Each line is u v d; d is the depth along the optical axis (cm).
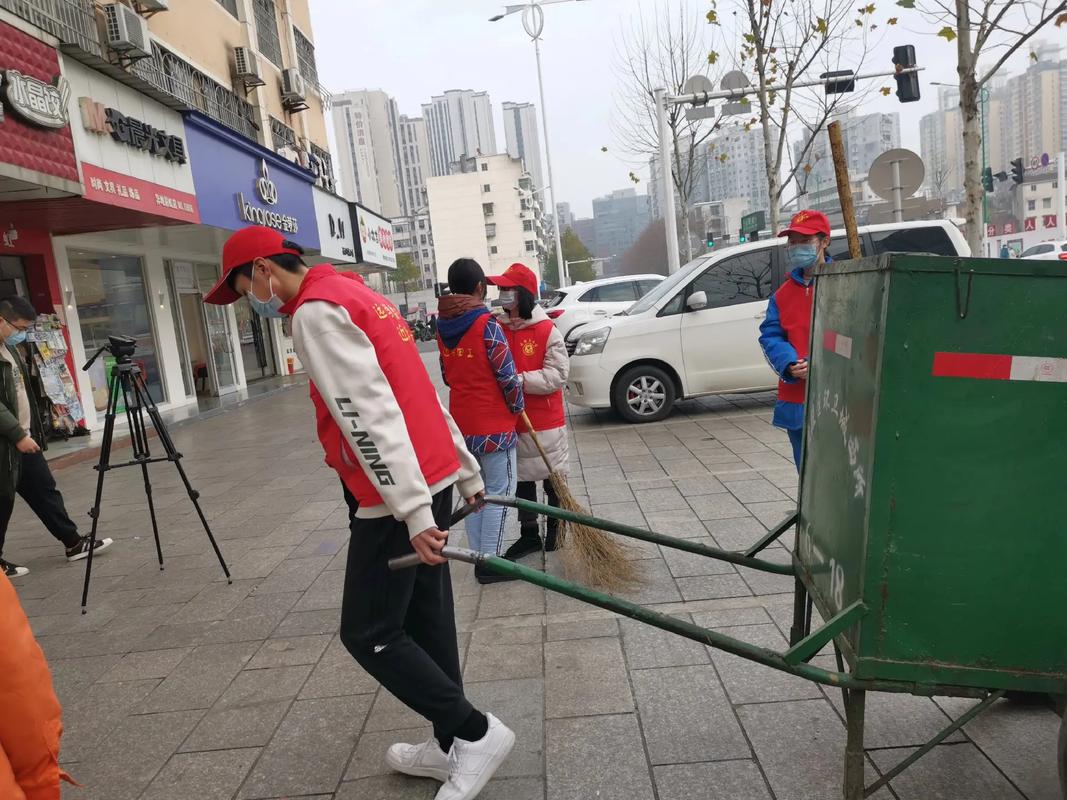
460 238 9194
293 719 298
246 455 907
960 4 597
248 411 1366
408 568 226
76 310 1147
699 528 482
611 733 269
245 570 479
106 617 421
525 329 432
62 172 830
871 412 190
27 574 507
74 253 1196
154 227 1152
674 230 1594
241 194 1301
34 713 171
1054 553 189
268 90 1820
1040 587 190
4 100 750
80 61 886
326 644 363
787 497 529
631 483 599
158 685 336
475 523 409
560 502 416
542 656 327
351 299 218
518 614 373
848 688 201
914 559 190
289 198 1563
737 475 597
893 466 187
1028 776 232
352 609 227
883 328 183
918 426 186
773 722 268
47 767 176
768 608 357
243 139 1312
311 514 604
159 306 1408
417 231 11219
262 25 1838
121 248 1297
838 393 220
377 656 226
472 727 234
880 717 266
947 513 188
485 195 9069
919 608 192
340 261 2003
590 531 400
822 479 236
